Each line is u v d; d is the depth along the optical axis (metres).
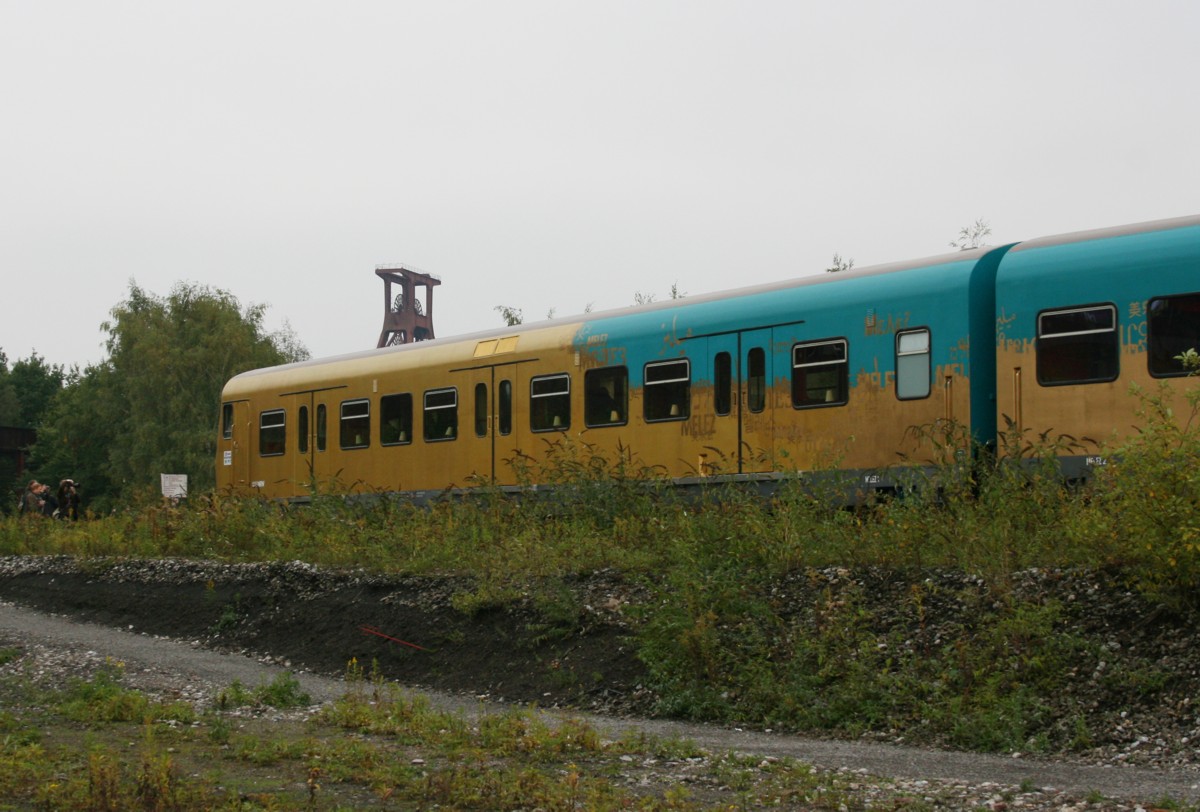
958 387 18.23
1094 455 16.80
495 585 17.05
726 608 14.39
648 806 8.26
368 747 10.27
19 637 18.20
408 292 123.69
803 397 20.19
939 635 12.87
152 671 15.90
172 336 67.62
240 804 8.22
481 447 25.34
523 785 8.70
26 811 8.09
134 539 26.00
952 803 8.42
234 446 31.73
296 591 19.66
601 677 14.30
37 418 127.94
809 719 12.25
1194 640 11.48
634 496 19.91
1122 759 10.30
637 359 22.66
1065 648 11.91
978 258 18.47
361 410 28.20
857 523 16.17
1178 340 16.20
